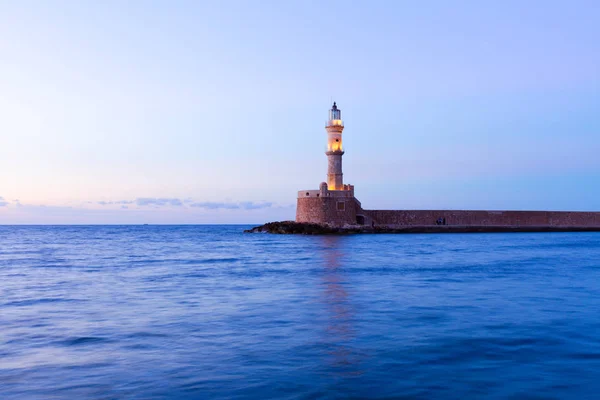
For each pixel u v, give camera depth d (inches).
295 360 516.4
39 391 432.5
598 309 776.9
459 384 445.4
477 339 594.2
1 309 820.0
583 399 410.6
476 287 1026.7
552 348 553.9
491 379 457.7
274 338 607.2
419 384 446.0
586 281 1116.5
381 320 705.0
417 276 1231.5
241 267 1510.8
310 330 647.1
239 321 706.2
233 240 3533.5
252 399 412.5
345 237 3472.0
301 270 1402.6
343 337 609.3
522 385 442.0
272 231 4220.0
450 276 1226.0
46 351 558.3
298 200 3966.5
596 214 4672.7
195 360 518.0
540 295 919.0
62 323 704.4
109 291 1017.5
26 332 650.2
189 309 803.4
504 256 1840.6
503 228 4313.5
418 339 596.7
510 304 825.5
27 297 944.9
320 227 3710.6
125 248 2741.1
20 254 2272.4
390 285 1065.5
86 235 5285.4
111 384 448.5
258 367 494.0
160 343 588.1
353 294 944.9
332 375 469.7
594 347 557.0
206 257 1964.8
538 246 2456.9
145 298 921.5
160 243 3324.3
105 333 641.0
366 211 3973.9
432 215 4148.6
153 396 418.6
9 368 497.4
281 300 882.1
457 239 3216.0
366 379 458.9
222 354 539.8
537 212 4488.2
